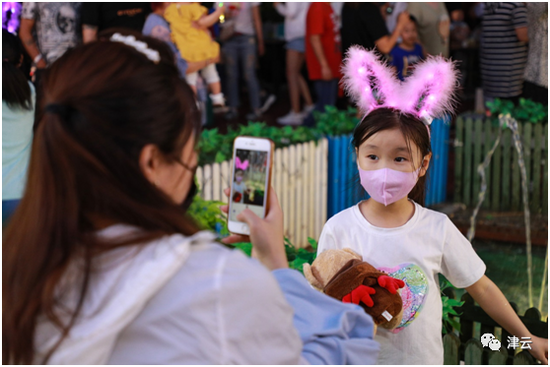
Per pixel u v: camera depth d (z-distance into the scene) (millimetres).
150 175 1044
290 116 8820
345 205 5785
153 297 968
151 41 1148
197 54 5840
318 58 7457
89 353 947
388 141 1896
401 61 6625
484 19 6770
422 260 1957
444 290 2811
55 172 982
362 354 1295
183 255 979
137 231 997
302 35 8430
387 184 1892
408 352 1915
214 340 938
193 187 1221
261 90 11453
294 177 5172
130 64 1021
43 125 1003
